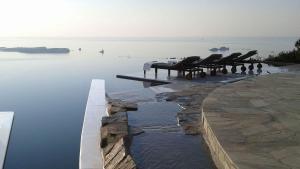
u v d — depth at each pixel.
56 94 13.98
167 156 4.95
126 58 30.91
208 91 9.66
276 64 17.81
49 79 18.14
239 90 8.09
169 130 6.16
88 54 41.00
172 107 7.97
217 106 6.43
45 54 43.28
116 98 9.33
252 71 15.23
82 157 5.32
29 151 7.37
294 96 7.34
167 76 14.23
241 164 3.78
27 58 35.03
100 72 20.44
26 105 12.02
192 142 5.49
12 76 19.50
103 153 5.41
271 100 6.96
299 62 17.95
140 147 5.32
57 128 9.16
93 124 7.00
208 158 4.83
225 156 4.15
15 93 14.26
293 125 5.21
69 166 6.64
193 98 8.80
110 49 53.75
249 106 6.44
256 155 4.04
